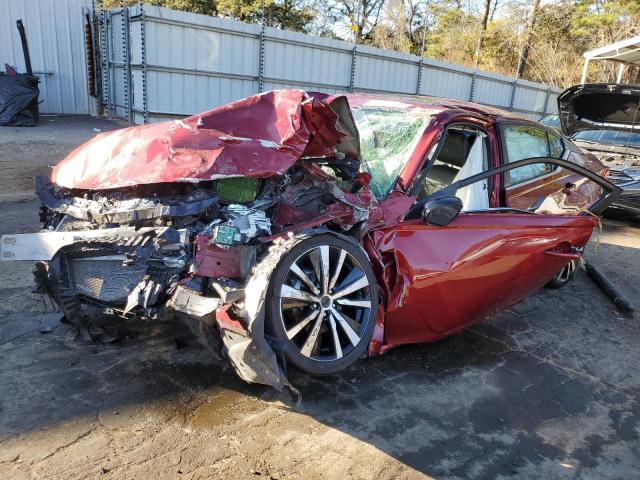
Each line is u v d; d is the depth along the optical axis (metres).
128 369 3.19
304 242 2.86
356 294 3.15
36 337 3.48
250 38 14.68
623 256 7.03
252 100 3.27
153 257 2.77
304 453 2.64
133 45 13.55
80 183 3.22
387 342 3.44
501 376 3.63
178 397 2.97
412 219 3.38
